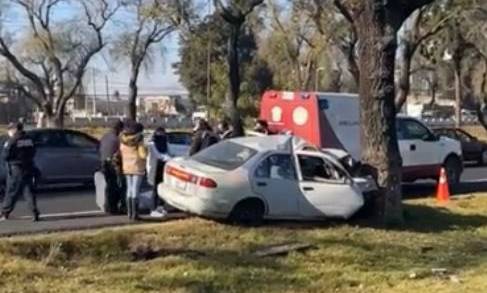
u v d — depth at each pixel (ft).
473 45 150.20
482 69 171.42
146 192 56.08
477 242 45.44
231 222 45.06
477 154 105.50
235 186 44.83
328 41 136.46
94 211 53.72
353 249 41.68
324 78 192.03
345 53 128.98
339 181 47.73
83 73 195.62
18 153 49.14
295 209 46.57
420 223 50.65
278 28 163.73
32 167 49.70
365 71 49.83
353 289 33.47
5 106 245.45
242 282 34.14
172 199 46.19
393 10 48.75
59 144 68.54
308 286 33.88
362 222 49.03
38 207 56.44
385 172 49.34
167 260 37.27
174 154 72.69
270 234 43.52
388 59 49.29
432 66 177.88
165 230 42.47
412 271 37.27
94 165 70.18
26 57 184.14
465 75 191.11
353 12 50.57
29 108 246.88
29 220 49.39
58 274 34.06
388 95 49.44
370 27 49.24
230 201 44.68
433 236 46.60
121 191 52.03
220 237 42.14
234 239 42.09
